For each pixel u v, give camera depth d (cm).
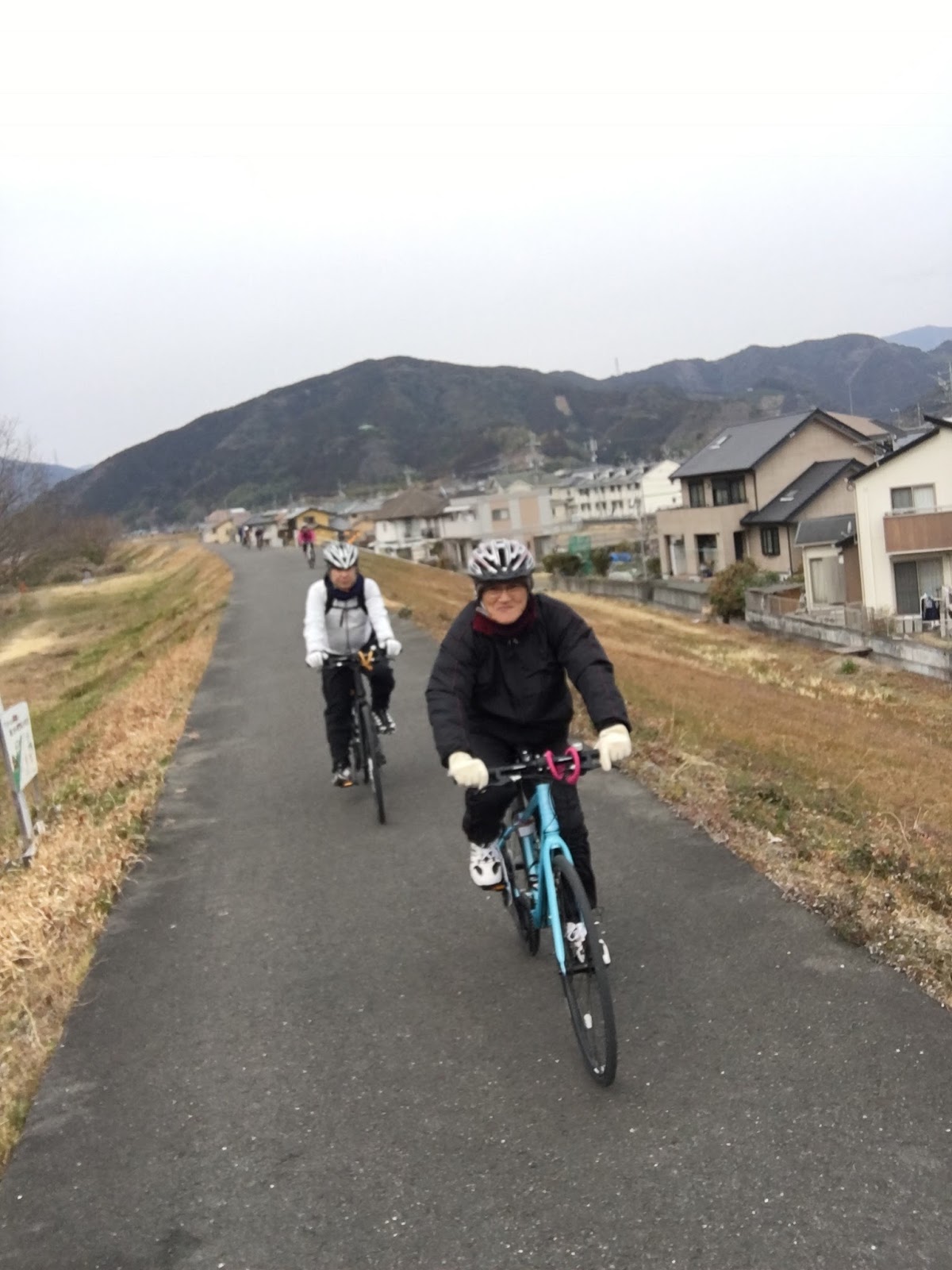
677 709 1052
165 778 774
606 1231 258
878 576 2980
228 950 452
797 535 3494
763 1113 296
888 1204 256
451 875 519
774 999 358
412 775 720
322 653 628
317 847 584
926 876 492
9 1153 318
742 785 625
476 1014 374
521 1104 316
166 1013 399
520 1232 262
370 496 16300
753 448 4506
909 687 2083
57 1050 376
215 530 11312
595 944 309
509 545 345
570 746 349
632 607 3878
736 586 3384
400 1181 287
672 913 437
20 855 661
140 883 549
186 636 2036
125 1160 309
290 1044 367
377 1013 383
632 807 585
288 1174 295
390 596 2377
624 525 8419
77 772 896
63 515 6250
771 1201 262
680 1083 316
